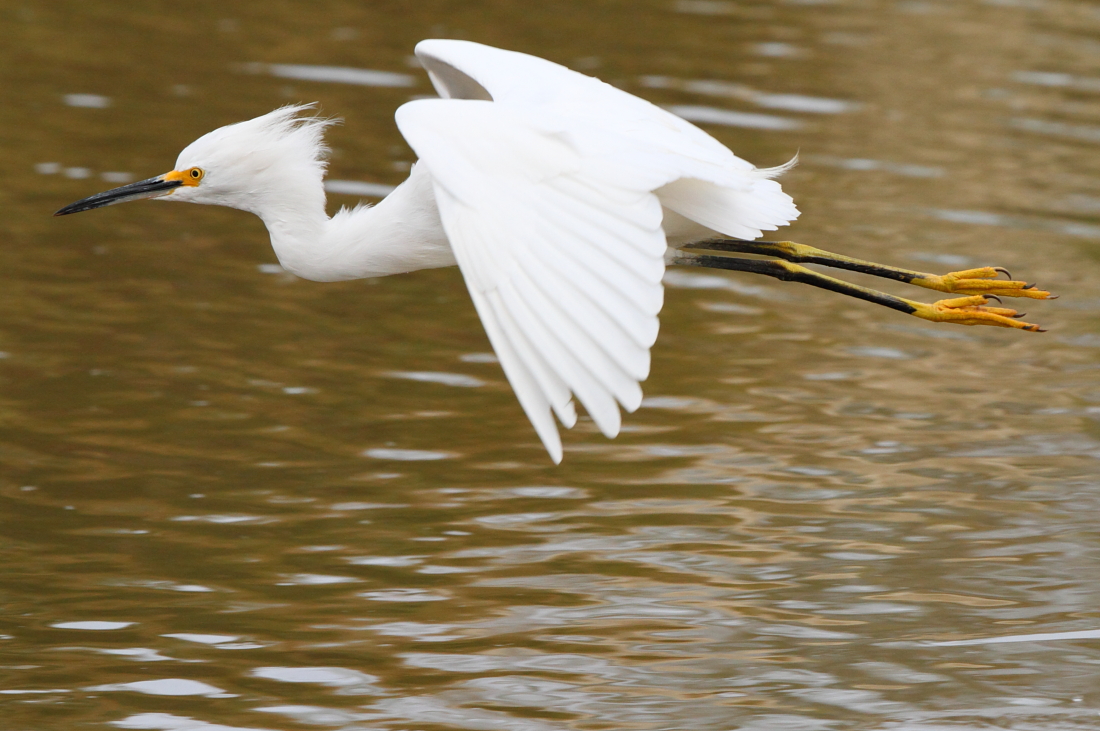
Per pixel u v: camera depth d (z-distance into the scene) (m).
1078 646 9.20
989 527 10.84
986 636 9.31
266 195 9.59
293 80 20.55
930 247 16.36
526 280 6.79
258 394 12.74
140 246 16.00
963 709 8.48
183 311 14.40
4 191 16.42
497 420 12.54
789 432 12.42
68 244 15.74
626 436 12.29
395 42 22.73
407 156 18.19
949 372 13.95
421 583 9.85
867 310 15.59
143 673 8.72
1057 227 17.36
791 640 9.25
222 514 10.70
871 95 21.91
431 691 8.60
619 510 10.96
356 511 10.84
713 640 9.22
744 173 8.29
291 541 10.38
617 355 6.47
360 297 15.34
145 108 19.14
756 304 15.58
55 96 19.42
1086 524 10.89
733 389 13.30
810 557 10.34
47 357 13.13
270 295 15.07
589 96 8.89
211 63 21.17
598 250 6.80
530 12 25.16
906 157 19.41
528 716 8.35
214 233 16.69
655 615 9.51
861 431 12.50
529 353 6.64
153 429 11.98
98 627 9.20
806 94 21.61
